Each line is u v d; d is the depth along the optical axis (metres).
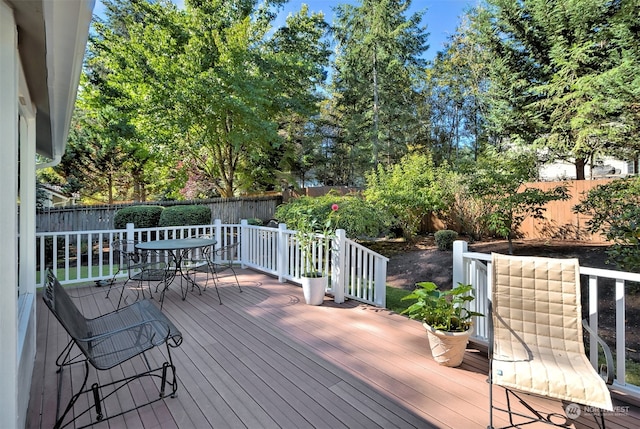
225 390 2.35
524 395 2.25
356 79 16.05
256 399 2.25
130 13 10.65
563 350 2.11
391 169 11.11
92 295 4.64
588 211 7.00
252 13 11.77
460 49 17.16
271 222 9.55
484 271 3.14
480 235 9.56
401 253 9.01
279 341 3.14
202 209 9.26
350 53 15.30
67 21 1.53
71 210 8.83
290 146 15.65
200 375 2.55
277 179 14.96
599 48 8.68
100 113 10.11
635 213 4.07
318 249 4.52
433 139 18.98
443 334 2.59
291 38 12.34
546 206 8.66
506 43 10.44
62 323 1.92
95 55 10.05
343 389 2.35
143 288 4.96
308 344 3.08
